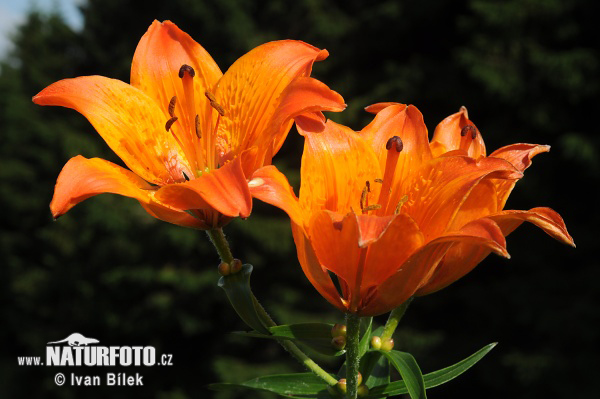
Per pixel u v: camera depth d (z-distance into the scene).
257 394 12.43
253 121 1.95
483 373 11.83
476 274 12.97
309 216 1.74
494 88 12.14
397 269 1.62
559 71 12.02
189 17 14.82
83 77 1.92
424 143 1.84
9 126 16.97
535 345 11.88
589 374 10.80
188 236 13.65
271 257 13.64
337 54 14.48
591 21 12.71
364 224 1.47
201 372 14.23
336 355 1.81
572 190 12.61
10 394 15.15
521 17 12.28
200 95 2.04
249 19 14.74
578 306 11.16
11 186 17.22
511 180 1.86
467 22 12.95
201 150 2.02
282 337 1.79
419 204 1.76
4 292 16.83
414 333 12.17
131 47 16.62
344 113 13.43
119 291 14.62
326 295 1.72
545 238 12.30
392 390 1.85
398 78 13.43
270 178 1.58
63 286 15.27
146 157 1.98
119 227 14.23
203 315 14.08
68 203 1.56
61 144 16.22
